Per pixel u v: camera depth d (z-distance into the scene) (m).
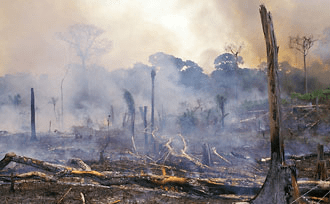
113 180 9.41
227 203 7.64
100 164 14.63
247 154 16.47
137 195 8.66
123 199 8.20
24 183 9.92
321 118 22.83
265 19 6.69
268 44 6.66
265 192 6.66
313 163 13.28
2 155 19.09
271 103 6.68
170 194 8.62
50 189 9.20
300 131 21.34
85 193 8.82
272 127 6.66
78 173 9.77
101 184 9.61
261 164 13.88
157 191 8.91
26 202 7.79
